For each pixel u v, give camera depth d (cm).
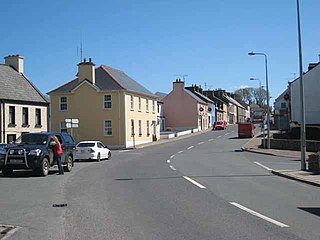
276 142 4162
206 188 1505
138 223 933
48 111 4362
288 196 1310
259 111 7338
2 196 1371
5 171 2036
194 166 2478
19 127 3928
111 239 792
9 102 3828
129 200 1261
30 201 1266
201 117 9150
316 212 1040
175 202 1210
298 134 4403
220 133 7731
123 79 5609
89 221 964
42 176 2020
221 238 785
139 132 5591
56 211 1100
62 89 5388
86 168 2527
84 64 5291
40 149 2020
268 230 846
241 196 1313
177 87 8856
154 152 4116
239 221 937
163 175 1988
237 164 2597
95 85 5247
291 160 2914
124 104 5162
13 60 4444
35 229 895
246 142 5406
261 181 1719
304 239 770
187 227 884
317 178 1722
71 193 1430
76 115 5306
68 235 834
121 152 4306
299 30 2111
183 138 6625
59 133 2289
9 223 959
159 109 8400
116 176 1991
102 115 5219
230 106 13162
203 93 11181
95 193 1423
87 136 5253
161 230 859
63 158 2214
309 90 5106
